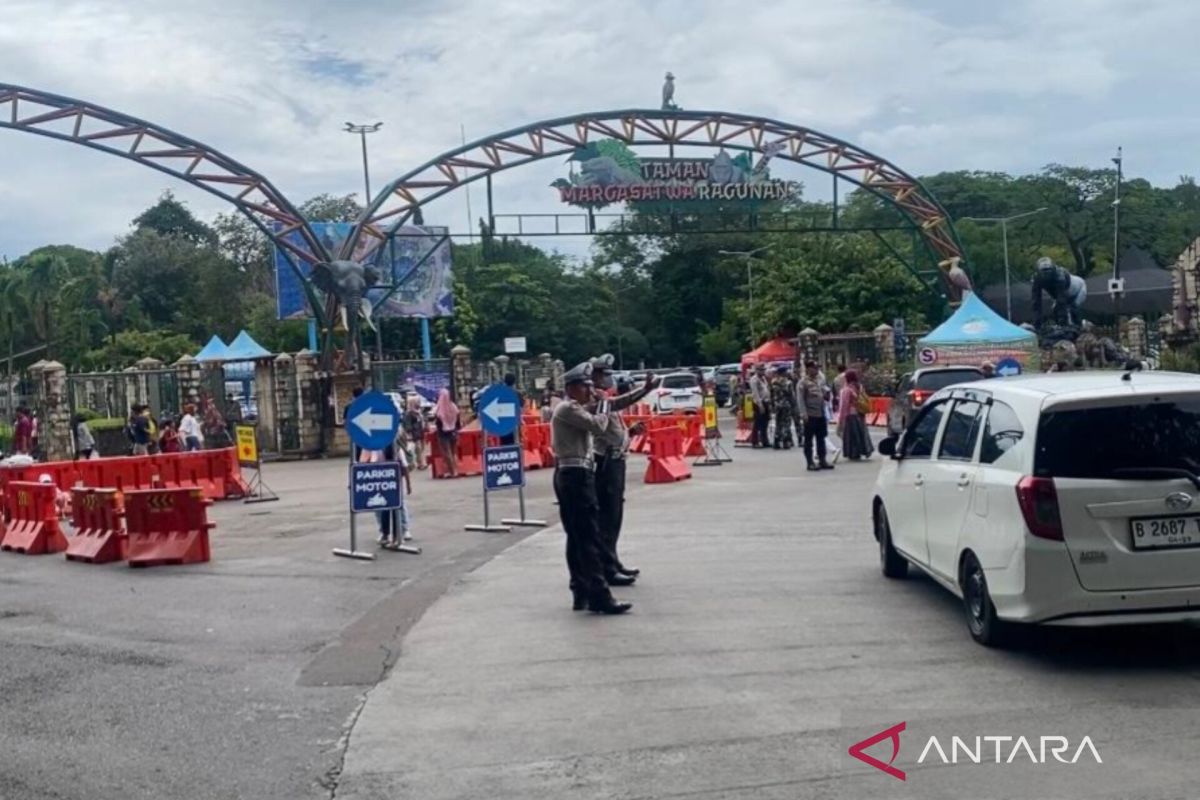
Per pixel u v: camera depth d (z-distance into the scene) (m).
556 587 11.09
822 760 5.97
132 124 33.25
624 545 13.57
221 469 22.03
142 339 58.97
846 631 8.71
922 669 7.59
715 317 86.06
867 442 24.52
